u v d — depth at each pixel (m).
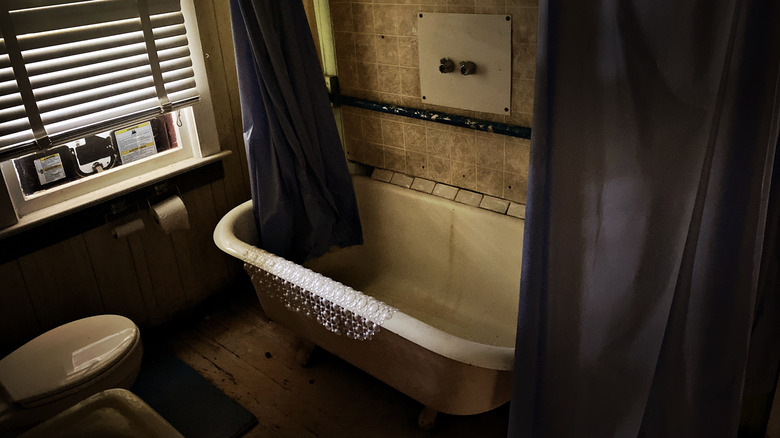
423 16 2.35
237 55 2.16
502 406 2.22
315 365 2.47
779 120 1.29
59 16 2.03
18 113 2.01
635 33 1.27
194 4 2.39
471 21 2.22
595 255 1.43
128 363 1.99
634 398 1.55
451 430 2.12
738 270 1.40
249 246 2.21
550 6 1.24
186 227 2.44
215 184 2.72
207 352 2.59
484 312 2.49
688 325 1.49
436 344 1.66
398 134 2.68
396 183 2.73
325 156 2.51
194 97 2.47
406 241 2.71
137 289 2.57
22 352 1.99
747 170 1.32
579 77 1.29
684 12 1.23
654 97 1.29
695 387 1.55
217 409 2.27
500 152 2.35
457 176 2.54
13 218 2.11
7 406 1.79
